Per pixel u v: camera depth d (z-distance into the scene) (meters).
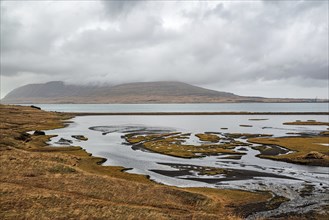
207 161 74.94
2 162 55.38
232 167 68.19
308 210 41.00
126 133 136.75
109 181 49.53
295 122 189.38
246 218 38.28
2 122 150.25
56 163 58.19
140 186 48.16
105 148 94.31
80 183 47.28
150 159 77.25
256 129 154.62
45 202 37.72
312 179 57.69
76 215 34.84
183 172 63.34
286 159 75.06
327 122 191.00
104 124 188.38
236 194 47.72
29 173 50.31
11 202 36.62
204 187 52.03
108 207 37.88
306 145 95.69
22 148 82.69
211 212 40.12
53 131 142.00
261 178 58.47
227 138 118.12
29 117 194.88
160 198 43.78
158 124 188.50
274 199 45.53
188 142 107.19
